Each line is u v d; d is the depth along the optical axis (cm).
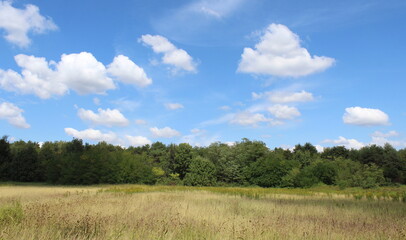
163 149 8881
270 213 1352
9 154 6900
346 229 939
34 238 703
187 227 853
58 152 8588
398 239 808
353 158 9056
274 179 6662
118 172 6406
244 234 813
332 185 6169
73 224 863
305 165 7931
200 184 6700
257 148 7575
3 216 878
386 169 7488
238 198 2144
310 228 914
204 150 8269
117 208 1268
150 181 6925
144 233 771
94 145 8319
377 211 1436
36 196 2086
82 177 5969
